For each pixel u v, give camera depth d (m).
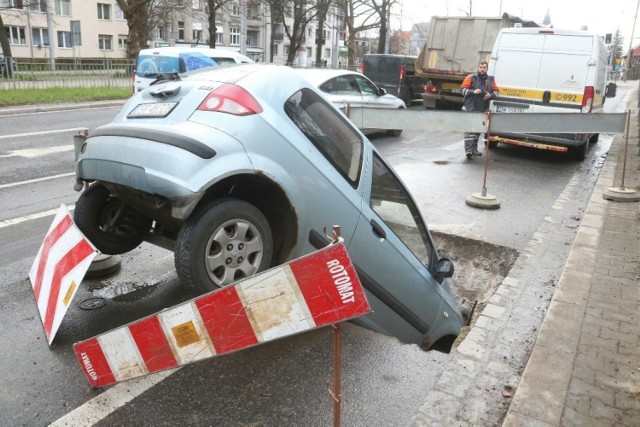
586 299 4.25
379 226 3.79
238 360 3.28
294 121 3.37
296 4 33.38
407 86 21.16
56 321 3.29
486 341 3.69
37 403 2.84
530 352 3.54
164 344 2.52
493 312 4.17
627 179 8.97
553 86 10.46
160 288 4.34
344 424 2.78
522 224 6.93
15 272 4.55
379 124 7.51
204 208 2.99
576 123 7.20
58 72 19.81
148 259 4.96
